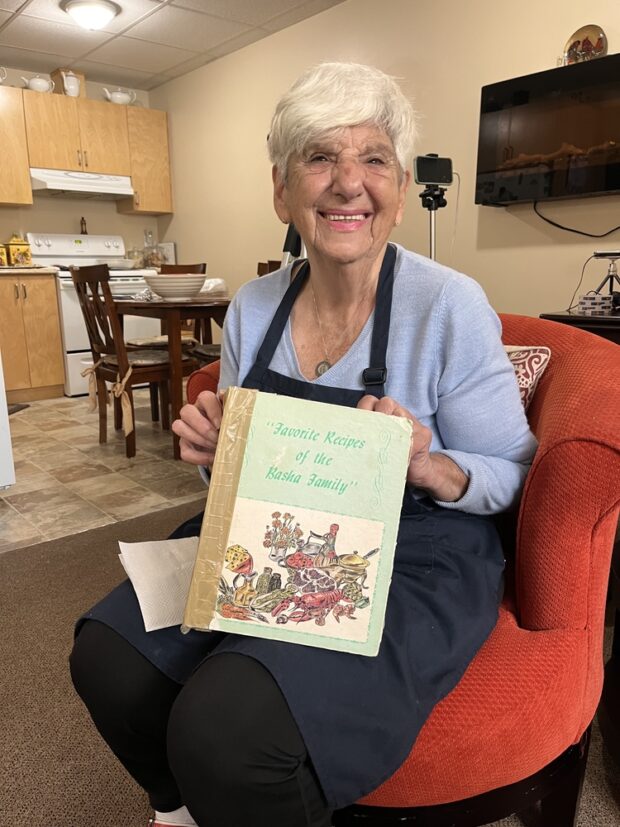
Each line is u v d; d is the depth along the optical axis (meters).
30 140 4.44
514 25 2.87
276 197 0.98
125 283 4.81
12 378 4.37
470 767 0.70
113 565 1.96
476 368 0.85
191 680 0.68
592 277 2.77
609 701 1.11
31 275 4.34
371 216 0.88
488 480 0.83
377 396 0.88
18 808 1.09
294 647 0.68
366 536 0.67
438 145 3.30
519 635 0.81
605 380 0.86
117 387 3.03
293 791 0.64
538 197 2.80
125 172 4.99
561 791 0.90
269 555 0.67
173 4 3.62
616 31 2.53
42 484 2.72
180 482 2.73
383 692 0.67
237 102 4.48
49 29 3.96
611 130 2.51
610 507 0.75
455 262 3.35
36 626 1.64
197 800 0.66
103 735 0.80
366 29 3.53
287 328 0.98
